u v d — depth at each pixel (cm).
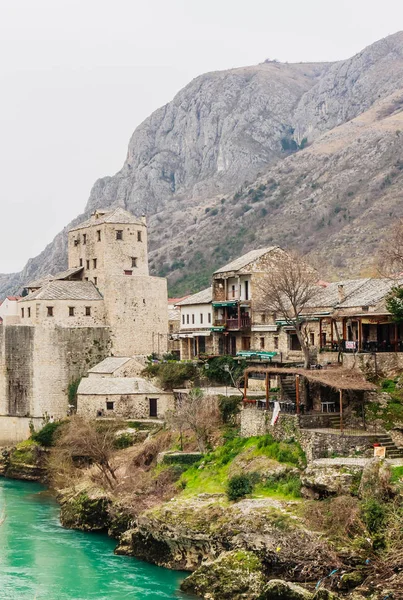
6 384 12669
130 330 13175
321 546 6072
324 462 6950
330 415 7812
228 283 12306
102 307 13225
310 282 10725
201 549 6988
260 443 7994
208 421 9194
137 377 11831
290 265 10694
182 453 8838
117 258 13338
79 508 8588
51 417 12462
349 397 7888
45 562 7375
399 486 6259
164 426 10294
